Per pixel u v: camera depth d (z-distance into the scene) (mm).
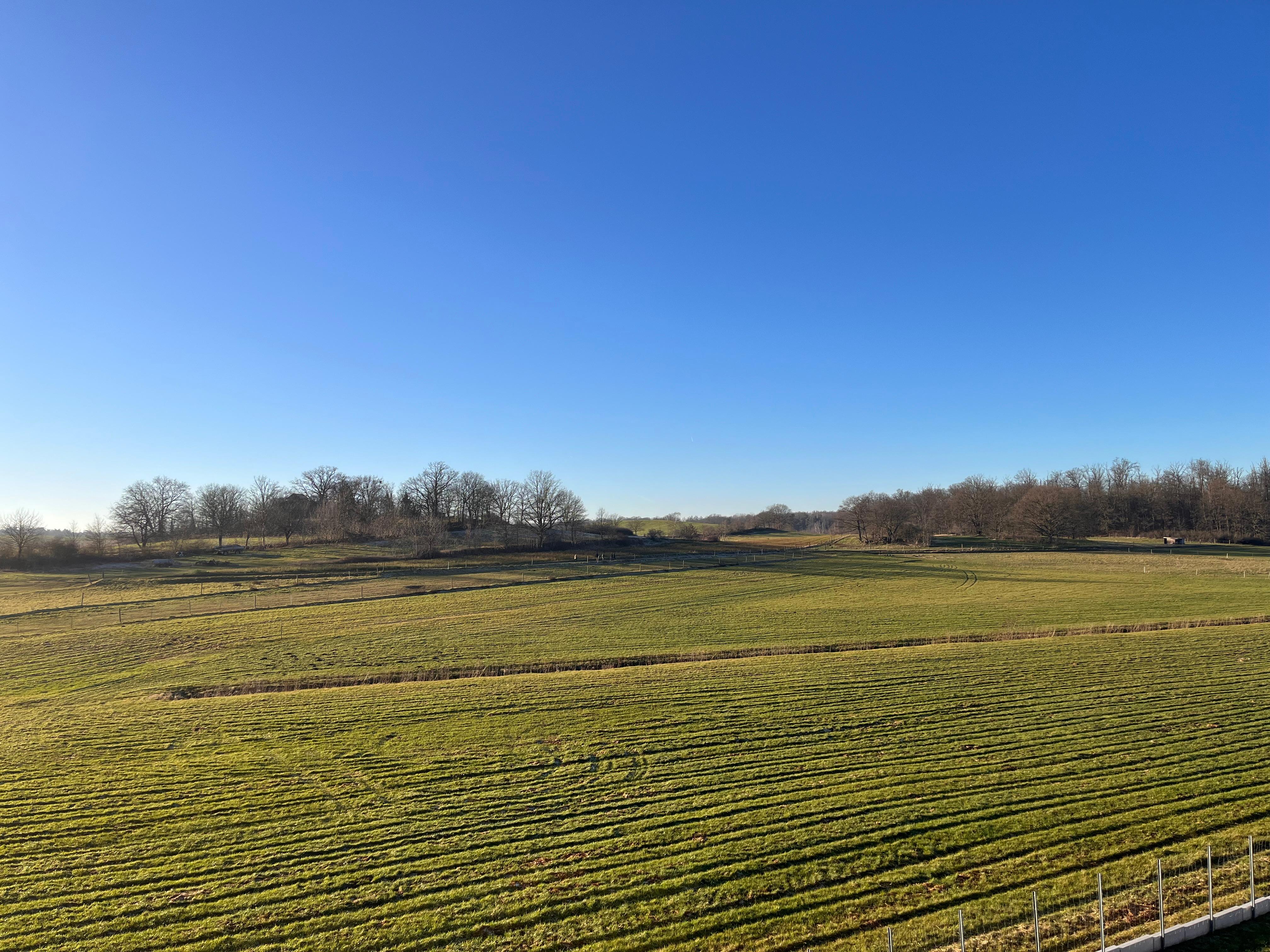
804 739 27844
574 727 30000
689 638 51062
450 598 72000
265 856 19359
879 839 19312
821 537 158750
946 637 48875
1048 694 33156
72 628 56156
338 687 38781
